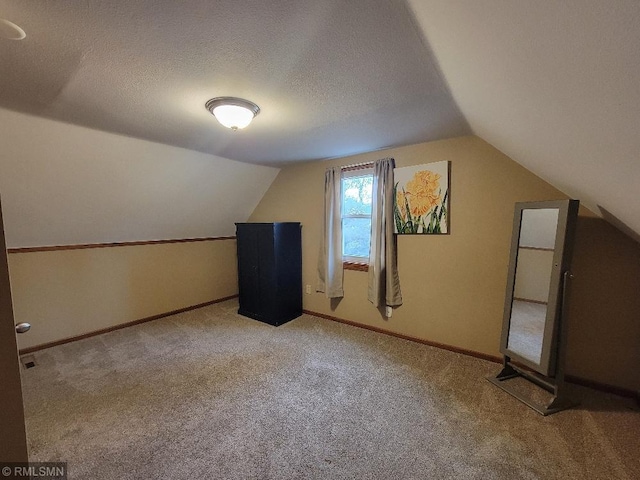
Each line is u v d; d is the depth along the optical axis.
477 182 2.41
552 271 1.81
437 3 0.83
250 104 1.74
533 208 1.96
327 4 0.92
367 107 1.80
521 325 2.05
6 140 1.94
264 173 3.80
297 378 2.21
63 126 2.04
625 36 0.52
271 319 3.39
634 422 1.70
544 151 1.52
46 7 0.92
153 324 3.44
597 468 1.39
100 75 1.39
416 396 1.97
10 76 1.39
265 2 0.91
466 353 2.56
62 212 2.64
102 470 1.41
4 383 0.69
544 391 2.01
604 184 1.30
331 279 3.32
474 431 1.64
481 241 2.43
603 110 0.80
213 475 1.38
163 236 3.68
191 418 1.77
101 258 3.18
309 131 2.28
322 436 1.62
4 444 0.71
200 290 4.14
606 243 1.97
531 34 0.71
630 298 1.92
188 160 2.95
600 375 2.04
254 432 1.66
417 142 2.63
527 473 1.37
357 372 2.29
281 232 3.41
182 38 1.11
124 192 2.84
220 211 3.95
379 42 1.13
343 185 3.34
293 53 1.22
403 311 2.91
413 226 2.75
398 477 1.37
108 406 1.89
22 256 2.69
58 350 2.75
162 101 1.70
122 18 0.99
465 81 1.32
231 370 2.34
